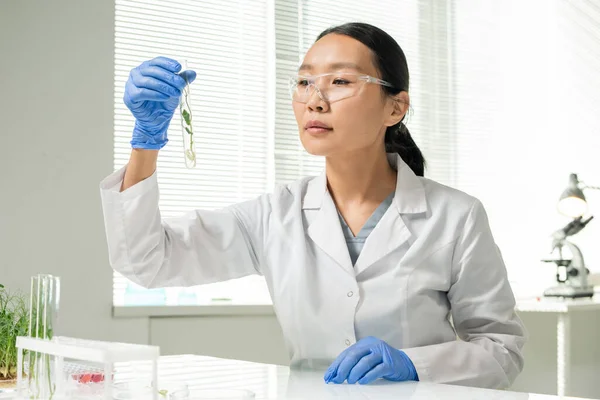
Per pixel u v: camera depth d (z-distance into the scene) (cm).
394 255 168
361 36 164
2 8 292
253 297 354
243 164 353
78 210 302
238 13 358
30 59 296
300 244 170
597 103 453
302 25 377
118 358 97
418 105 415
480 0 441
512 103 445
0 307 200
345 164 170
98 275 304
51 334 113
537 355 411
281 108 365
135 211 150
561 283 373
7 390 125
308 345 169
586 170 450
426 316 168
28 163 294
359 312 164
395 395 118
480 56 438
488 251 173
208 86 347
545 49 452
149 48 333
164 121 144
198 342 321
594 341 428
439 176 418
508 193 437
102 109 310
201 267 172
